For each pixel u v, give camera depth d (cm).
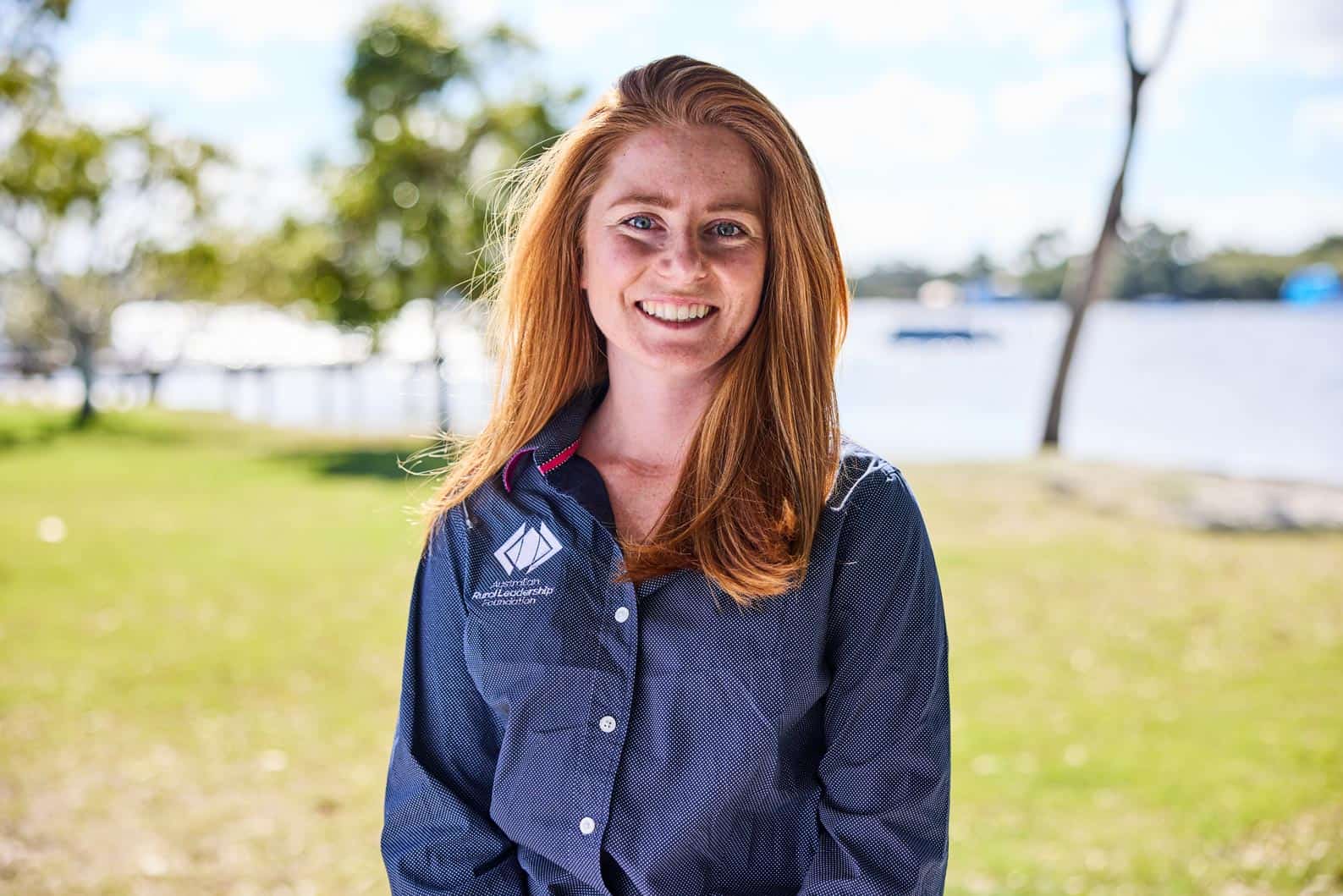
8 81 2167
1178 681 643
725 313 157
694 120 157
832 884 152
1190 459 1661
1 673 661
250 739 562
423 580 174
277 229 2397
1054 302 7912
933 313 7250
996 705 602
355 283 2288
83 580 905
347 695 632
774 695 151
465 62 2197
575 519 162
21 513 1223
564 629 158
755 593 149
